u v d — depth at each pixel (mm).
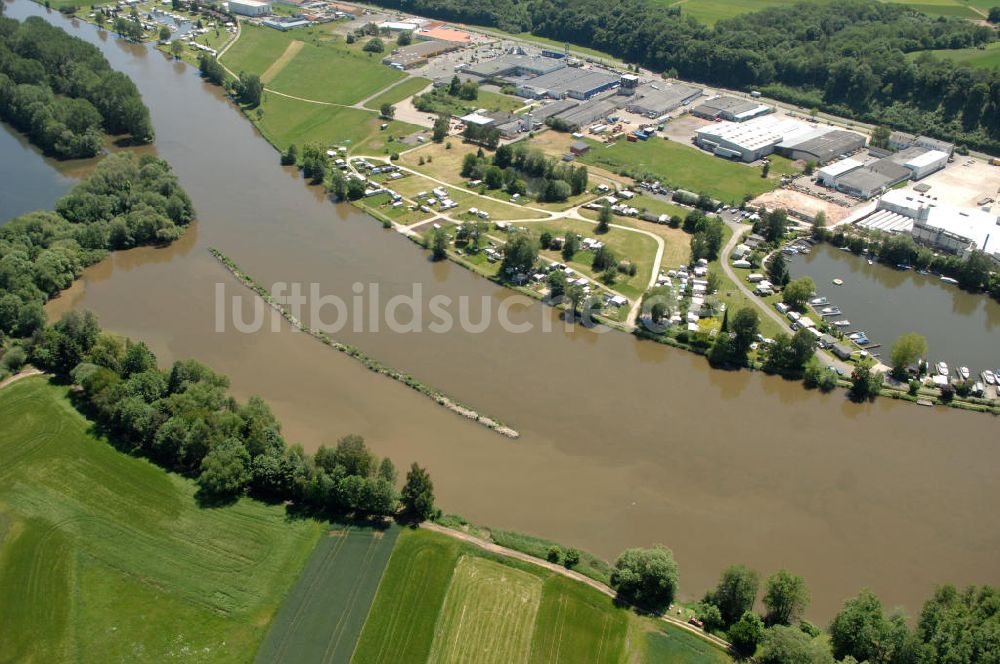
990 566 145875
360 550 139750
